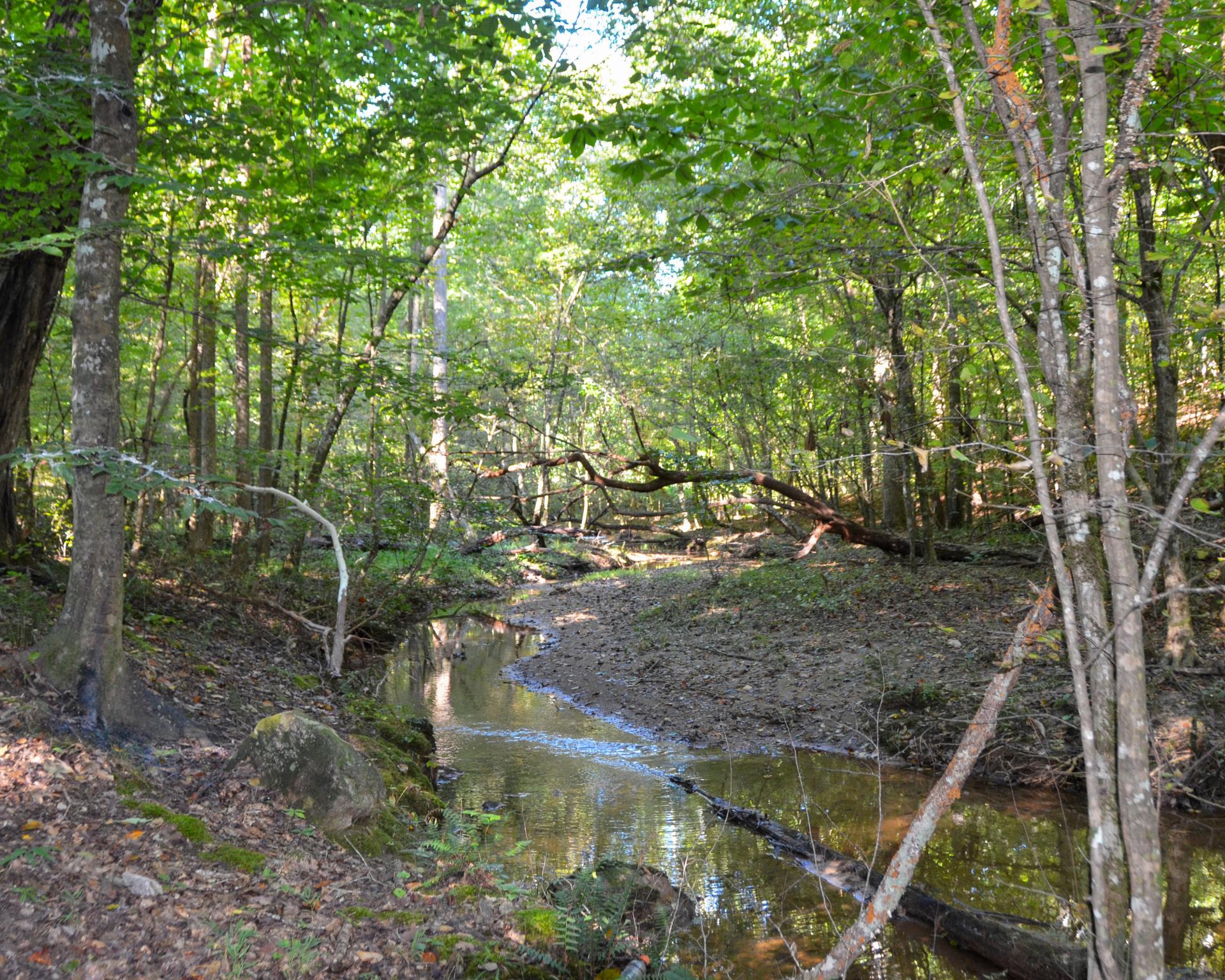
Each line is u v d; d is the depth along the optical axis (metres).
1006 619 11.84
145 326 17.27
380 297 12.91
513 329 28.20
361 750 7.32
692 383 18.02
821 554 20.22
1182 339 7.18
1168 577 8.51
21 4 8.52
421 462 14.29
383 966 4.02
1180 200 6.59
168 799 5.37
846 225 7.12
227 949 3.86
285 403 15.52
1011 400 9.47
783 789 8.00
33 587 8.39
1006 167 5.86
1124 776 2.90
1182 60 4.59
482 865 5.37
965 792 7.68
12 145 7.23
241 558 13.90
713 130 7.73
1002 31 3.38
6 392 9.06
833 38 7.89
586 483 13.05
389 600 15.34
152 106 9.03
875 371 15.25
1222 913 5.22
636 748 9.66
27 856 4.18
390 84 10.21
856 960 4.92
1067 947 4.62
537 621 19.09
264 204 10.07
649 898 5.36
